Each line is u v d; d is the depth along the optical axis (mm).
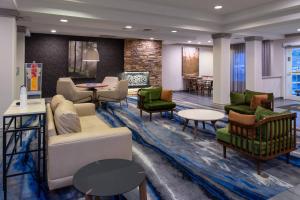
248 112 4684
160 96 5934
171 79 11539
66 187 2400
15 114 2318
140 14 5496
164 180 2600
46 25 7008
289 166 2961
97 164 1914
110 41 9375
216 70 7230
